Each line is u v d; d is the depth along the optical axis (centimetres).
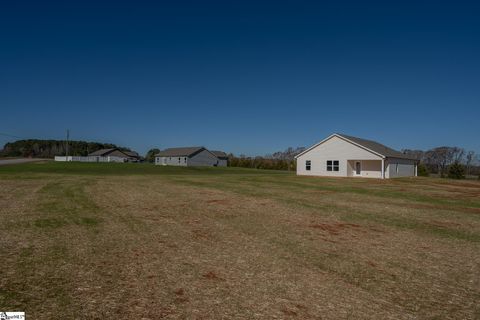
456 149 6203
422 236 923
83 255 650
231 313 436
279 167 6462
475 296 531
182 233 862
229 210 1226
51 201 1326
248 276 573
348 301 492
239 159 7444
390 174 3553
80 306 434
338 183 2638
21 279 515
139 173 4009
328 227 992
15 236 777
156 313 425
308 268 628
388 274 614
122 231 861
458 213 1312
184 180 2659
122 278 538
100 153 10281
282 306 464
